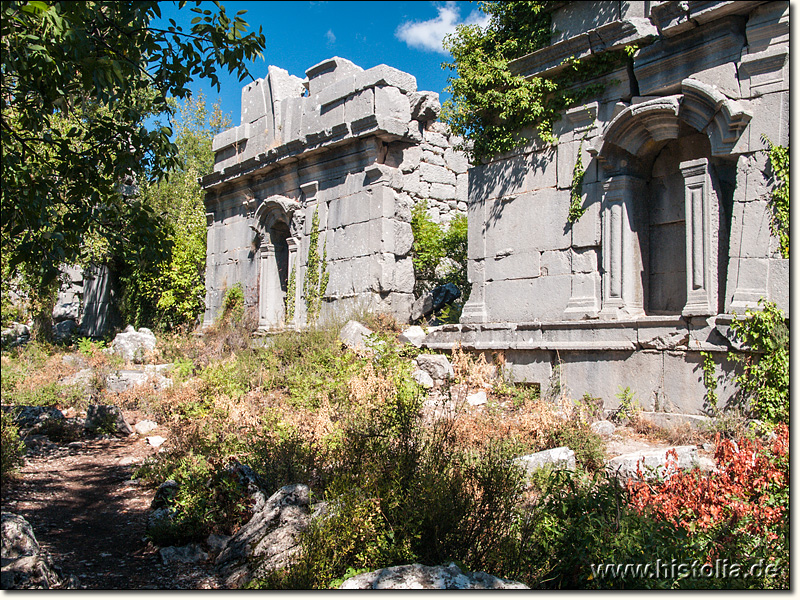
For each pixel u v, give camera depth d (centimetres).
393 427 665
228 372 1332
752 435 841
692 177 1009
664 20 1043
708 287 980
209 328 2066
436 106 1912
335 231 1722
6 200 625
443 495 537
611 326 1090
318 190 1780
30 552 507
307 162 1812
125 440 1177
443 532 526
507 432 896
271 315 1923
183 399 1098
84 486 894
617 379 1077
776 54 928
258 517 645
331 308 1705
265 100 1967
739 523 527
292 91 1966
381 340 1330
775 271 910
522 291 1275
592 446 841
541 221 1253
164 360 1886
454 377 1221
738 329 917
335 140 1678
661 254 1144
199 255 2386
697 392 971
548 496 615
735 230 958
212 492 698
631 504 570
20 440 1038
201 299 2344
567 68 1197
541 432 879
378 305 1591
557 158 1233
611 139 1118
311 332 1551
